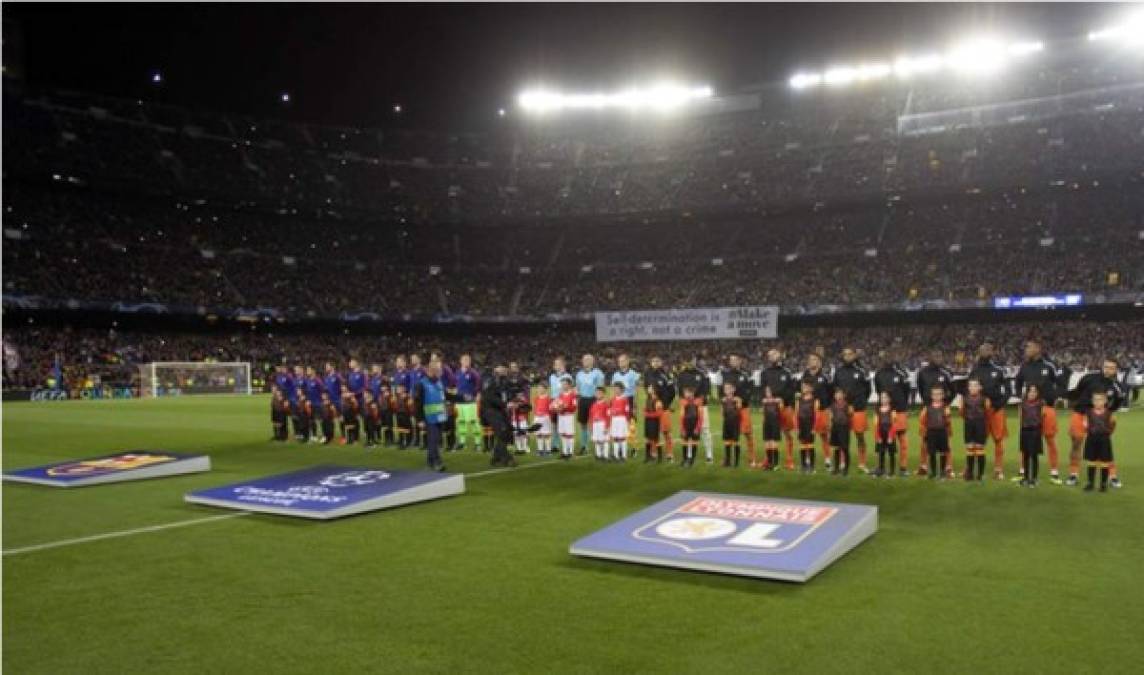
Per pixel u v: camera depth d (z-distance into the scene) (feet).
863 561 26.89
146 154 179.93
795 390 49.44
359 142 210.38
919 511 35.37
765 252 185.26
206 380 158.10
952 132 176.65
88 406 119.03
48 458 59.11
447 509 36.65
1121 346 144.87
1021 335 155.33
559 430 55.62
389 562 27.35
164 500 39.58
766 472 47.78
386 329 196.95
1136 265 147.54
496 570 26.25
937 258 166.91
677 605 22.48
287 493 37.70
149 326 178.91
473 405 60.64
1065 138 164.14
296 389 68.44
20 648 19.85
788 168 186.29
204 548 29.60
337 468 43.16
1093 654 18.72
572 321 184.03
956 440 63.10
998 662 18.30
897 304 158.51
